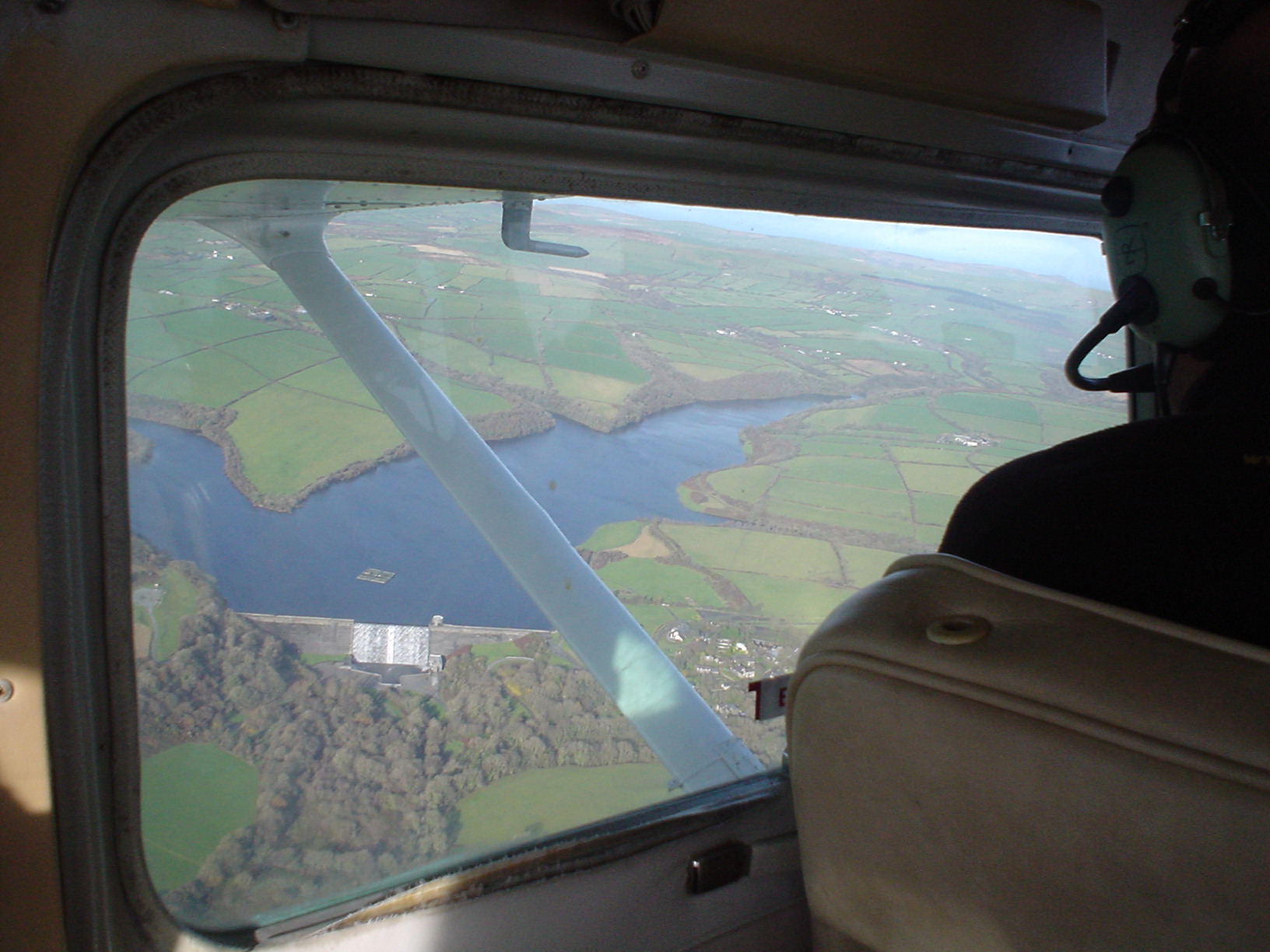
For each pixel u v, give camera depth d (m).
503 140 0.49
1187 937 0.30
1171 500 0.32
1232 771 0.27
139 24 0.36
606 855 0.61
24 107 0.35
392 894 0.56
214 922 0.52
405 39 0.43
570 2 0.45
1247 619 0.31
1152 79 0.71
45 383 0.38
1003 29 0.54
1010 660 0.30
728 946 0.61
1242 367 0.45
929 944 0.37
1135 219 0.48
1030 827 0.31
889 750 0.33
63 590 0.40
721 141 0.54
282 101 0.43
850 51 0.50
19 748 0.39
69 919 0.43
